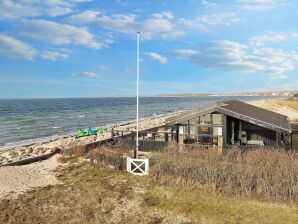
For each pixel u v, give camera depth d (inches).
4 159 1207.6
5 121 3110.2
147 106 6899.6
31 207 694.5
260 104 4586.6
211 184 776.3
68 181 859.4
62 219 644.7
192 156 916.0
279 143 1104.2
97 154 1018.7
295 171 761.0
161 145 1152.8
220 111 1058.7
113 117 3730.3
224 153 977.5
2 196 748.6
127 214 668.1
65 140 1744.6
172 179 822.5
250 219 635.5
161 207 696.4
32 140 1875.0
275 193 718.5
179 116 1135.0
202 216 652.7
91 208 692.7
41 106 6884.8
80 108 5905.5
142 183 826.2
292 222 619.5
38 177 895.1
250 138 1130.0
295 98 5236.2
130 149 1175.0
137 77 1028.5
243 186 749.9
